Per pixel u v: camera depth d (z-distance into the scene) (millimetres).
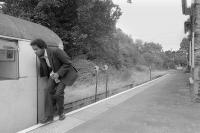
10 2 15945
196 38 9086
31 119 5465
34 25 6082
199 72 8953
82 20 16672
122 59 34312
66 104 7984
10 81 4863
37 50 5105
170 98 9766
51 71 5648
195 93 8969
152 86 15180
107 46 27688
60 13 16094
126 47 41188
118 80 19797
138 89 13258
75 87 14312
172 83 17641
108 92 12109
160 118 6398
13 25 5191
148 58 64250
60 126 5398
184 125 5781
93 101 10188
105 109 7371
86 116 6398
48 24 15555
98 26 18703
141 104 8328
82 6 15992
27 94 5336
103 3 18500
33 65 5512
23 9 15508
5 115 4738
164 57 88000
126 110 7309
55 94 5461
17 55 5125
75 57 18984
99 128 5426
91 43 20531
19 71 5121
